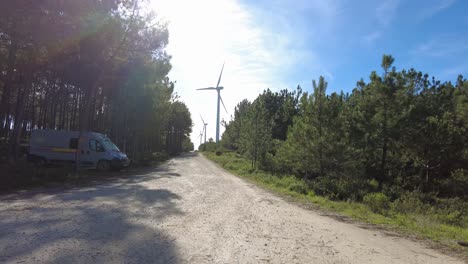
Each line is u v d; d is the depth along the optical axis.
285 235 7.39
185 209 9.91
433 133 20.53
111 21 18.55
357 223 9.81
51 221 7.36
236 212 10.05
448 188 20.78
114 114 34.31
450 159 21.42
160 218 8.33
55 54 18.98
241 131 37.31
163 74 33.19
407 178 22.19
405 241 7.61
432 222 10.88
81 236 6.21
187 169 30.64
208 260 5.29
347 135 21.02
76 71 23.91
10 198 10.62
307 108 21.34
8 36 17.09
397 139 21.08
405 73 21.05
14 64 19.48
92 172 21.80
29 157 23.77
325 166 20.33
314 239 7.18
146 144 55.03
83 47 19.06
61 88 31.88
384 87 20.59
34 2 14.98
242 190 16.69
